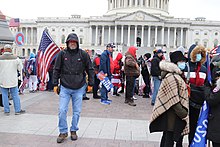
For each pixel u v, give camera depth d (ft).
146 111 37.06
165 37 297.53
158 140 24.23
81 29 303.89
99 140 23.82
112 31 299.79
